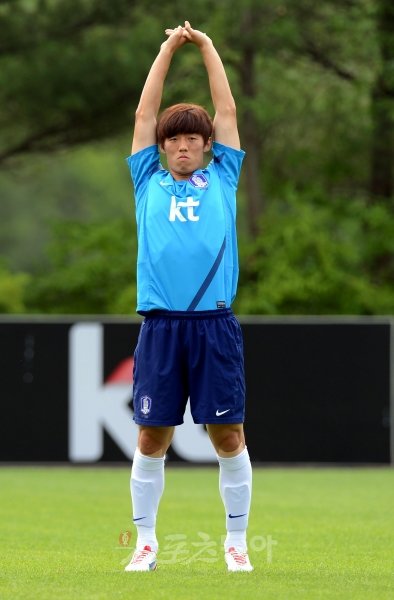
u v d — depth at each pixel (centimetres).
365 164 10756
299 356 5997
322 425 6000
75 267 10269
